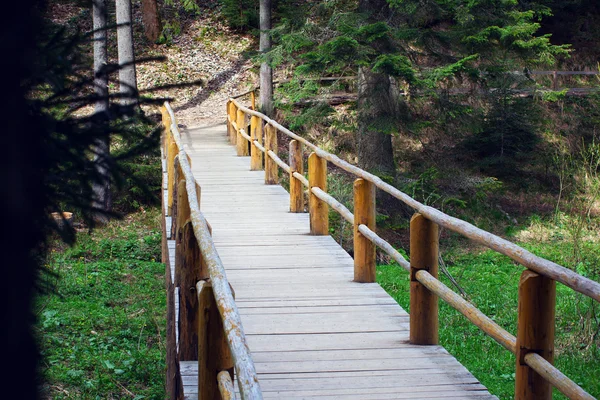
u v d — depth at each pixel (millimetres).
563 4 25203
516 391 3203
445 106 16250
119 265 13203
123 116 2455
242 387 2025
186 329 4465
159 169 13383
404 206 16734
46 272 2320
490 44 15336
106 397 7184
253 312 5617
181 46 25125
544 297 3107
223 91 23141
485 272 13094
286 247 7836
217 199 10742
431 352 4746
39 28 2012
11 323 1753
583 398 2662
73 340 8828
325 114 16766
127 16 16734
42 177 2139
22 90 1860
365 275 6484
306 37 16359
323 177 8398
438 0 15062
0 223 1767
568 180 19469
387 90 16109
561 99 22891
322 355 4703
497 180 19297
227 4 25578
